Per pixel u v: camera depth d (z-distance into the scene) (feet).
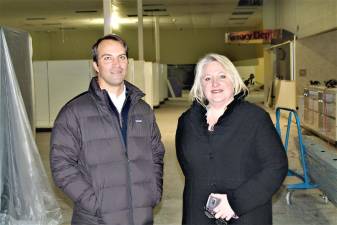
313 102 27.04
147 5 54.13
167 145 27.50
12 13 58.29
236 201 6.48
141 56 46.60
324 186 13.15
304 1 40.47
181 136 7.11
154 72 52.54
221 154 6.67
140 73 41.09
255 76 88.74
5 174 12.27
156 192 7.52
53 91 34.76
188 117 7.11
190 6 56.24
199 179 6.81
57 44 89.20
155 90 52.70
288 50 43.34
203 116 7.00
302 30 41.55
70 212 14.55
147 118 7.54
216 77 6.82
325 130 24.32
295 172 16.07
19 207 12.33
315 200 15.49
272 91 48.52
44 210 12.64
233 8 59.36
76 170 6.99
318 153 13.69
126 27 80.48
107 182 7.02
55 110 34.88
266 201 6.53
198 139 6.85
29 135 12.60
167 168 21.09
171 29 89.45
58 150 7.00
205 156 6.75
